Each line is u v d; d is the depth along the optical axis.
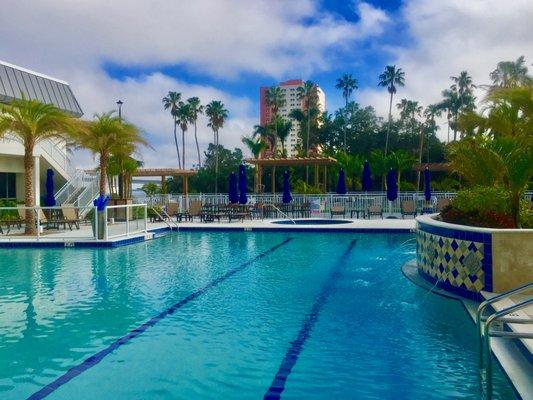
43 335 5.49
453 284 7.05
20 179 25.08
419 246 8.58
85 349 5.00
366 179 23.67
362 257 11.03
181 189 53.69
